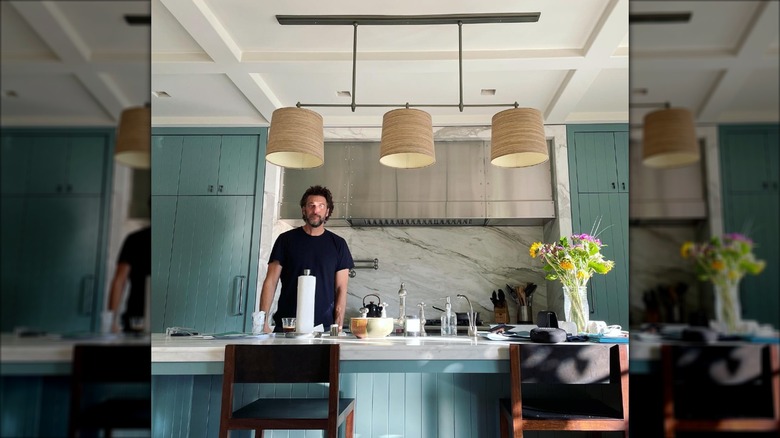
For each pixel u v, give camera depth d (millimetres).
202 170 3402
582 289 1905
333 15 2264
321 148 2105
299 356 1367
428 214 3332
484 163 3381
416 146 2039
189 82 2889
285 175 3430
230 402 1353
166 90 3002
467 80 2816
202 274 3326
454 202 3342
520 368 1372
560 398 1790
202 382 1865
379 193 3367
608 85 2875
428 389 1962
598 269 1909
